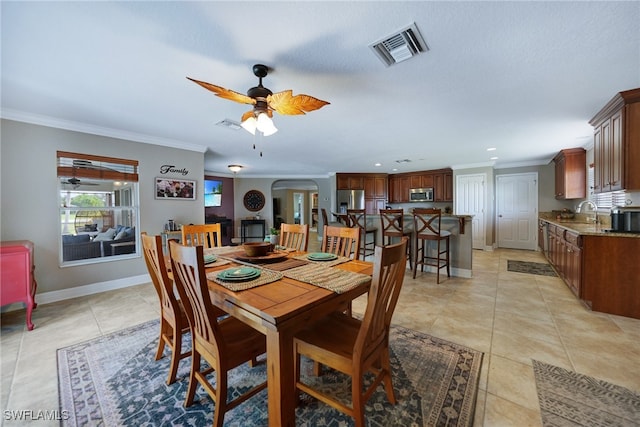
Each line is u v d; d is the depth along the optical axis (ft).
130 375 5.85
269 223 27.73
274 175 27.68
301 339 4.68
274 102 6.18
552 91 7.84
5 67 6.41
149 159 12.80
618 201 11.07
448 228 13.84
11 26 4.92
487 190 20.31
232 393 5.32
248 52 5.85
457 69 6.58
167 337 6.32
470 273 13.25
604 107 8.96
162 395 5.24
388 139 13.28
